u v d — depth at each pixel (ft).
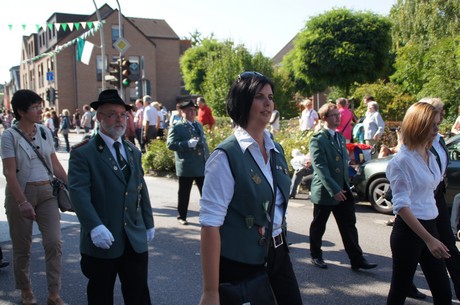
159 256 18.79
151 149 42.86
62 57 140.77
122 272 11.02
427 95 55.36
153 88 151.23
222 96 95.20
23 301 14.19
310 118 43.78
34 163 13.62
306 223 23.71
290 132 43.16
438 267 10.75
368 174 26.17
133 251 10.85
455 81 52.95
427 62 61.62
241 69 95.76
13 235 13.89
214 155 7.64
